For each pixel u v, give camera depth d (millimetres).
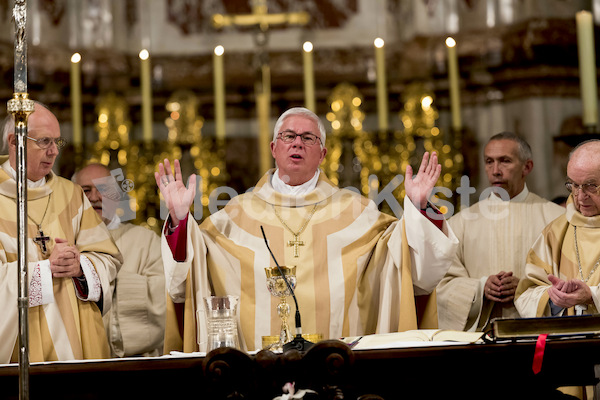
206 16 18047
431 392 6438
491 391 6484
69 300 8484
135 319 11070
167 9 18062
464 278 10344
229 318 7027
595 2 16922
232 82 17359
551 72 16375
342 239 8961
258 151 17172
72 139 15438
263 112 16016
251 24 16625
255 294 8727
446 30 17203
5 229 8633
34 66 16375
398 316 8633
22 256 6117
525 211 10844
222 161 15414
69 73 16703
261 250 8906
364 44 17734
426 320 8758
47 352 8320
